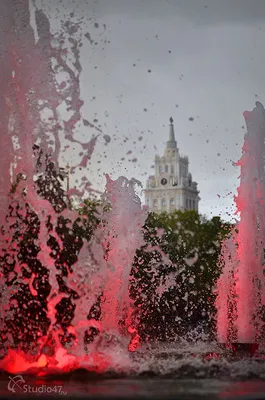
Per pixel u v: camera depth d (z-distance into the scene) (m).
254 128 22.19
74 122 15.86
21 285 16.36
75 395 10.54
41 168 15.88
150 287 28.58
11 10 15.67
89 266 15.64
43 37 15.75
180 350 18.23
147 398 10.23
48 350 15.26
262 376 12.77
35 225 16.19
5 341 16.08
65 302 16.95
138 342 20.36
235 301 23.28
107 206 20.19
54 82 15.80
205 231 59.09
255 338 21.94
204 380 12.23
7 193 15.81
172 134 189.62
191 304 32.88
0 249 16.09
